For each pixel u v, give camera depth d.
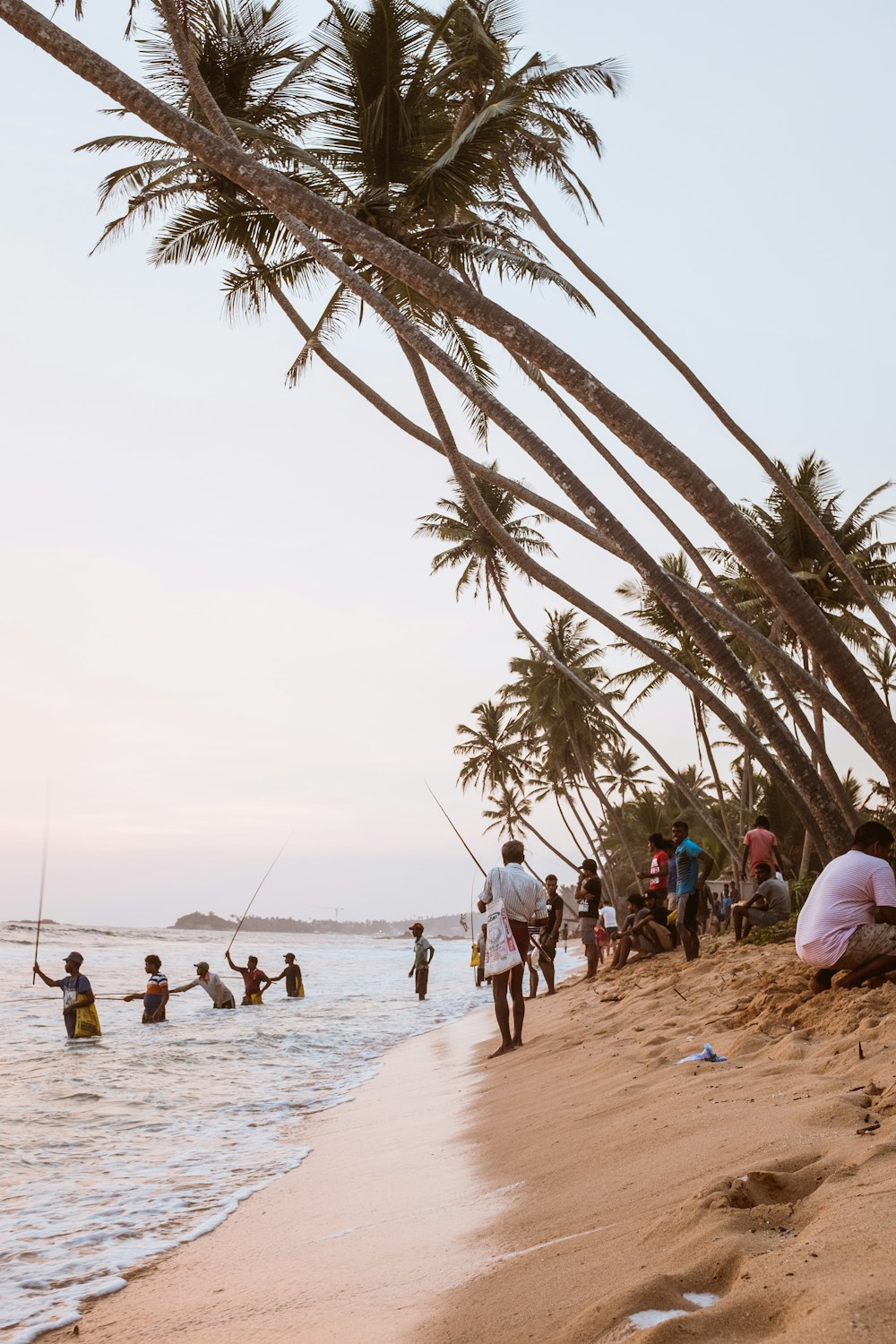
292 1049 12.68
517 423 10.42
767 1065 4.62
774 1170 2.76
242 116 15.40
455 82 16.73
